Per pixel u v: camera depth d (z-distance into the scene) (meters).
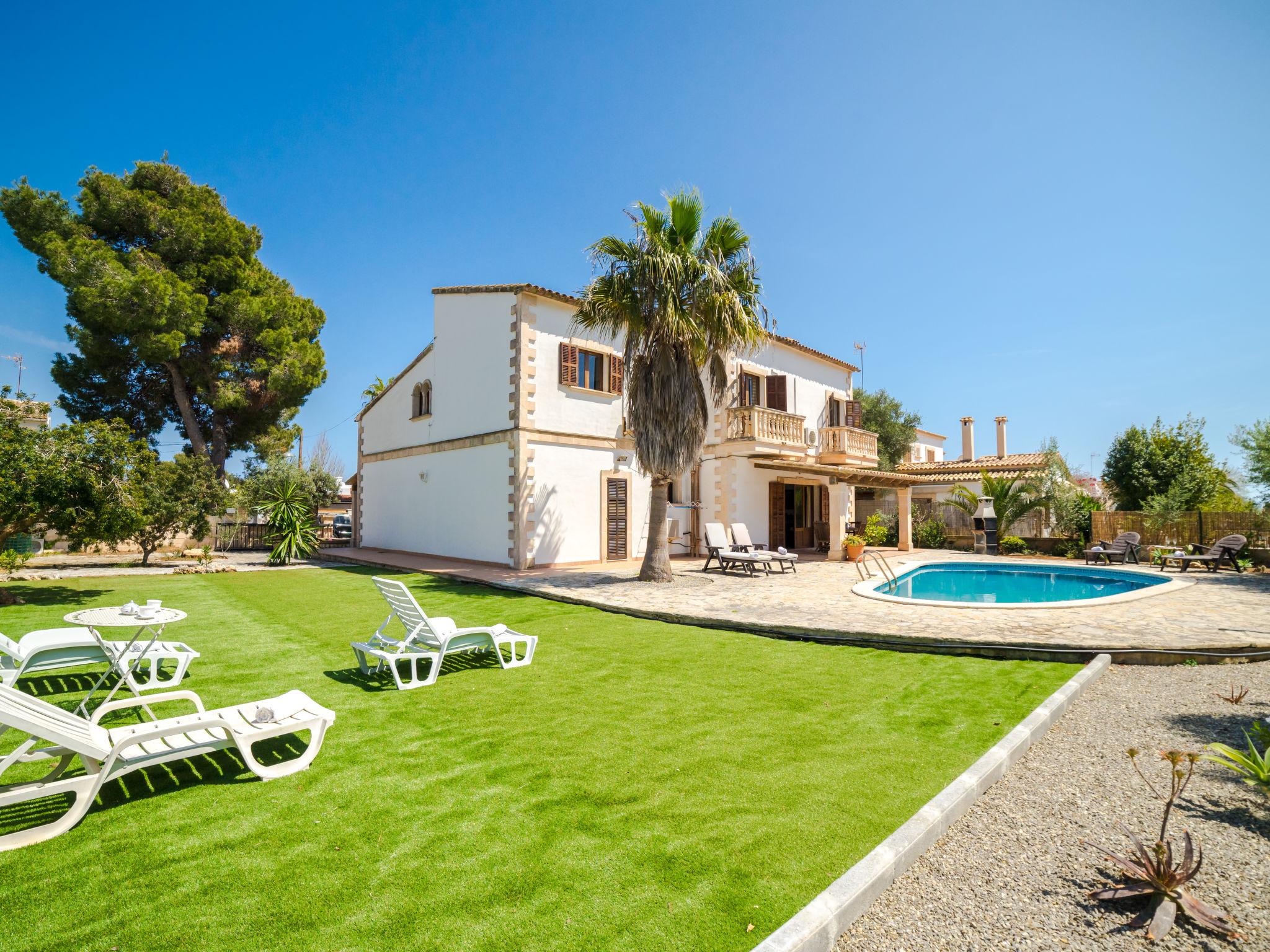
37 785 2.87
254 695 5.36
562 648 7.23
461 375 16.89
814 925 2.16
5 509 9.01
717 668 6.39
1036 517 22.59
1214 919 2.32
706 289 12.02
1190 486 19.83
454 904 2.45
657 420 12.42
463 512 16.64
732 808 3.33
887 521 24.64
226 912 2.39
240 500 22.86
